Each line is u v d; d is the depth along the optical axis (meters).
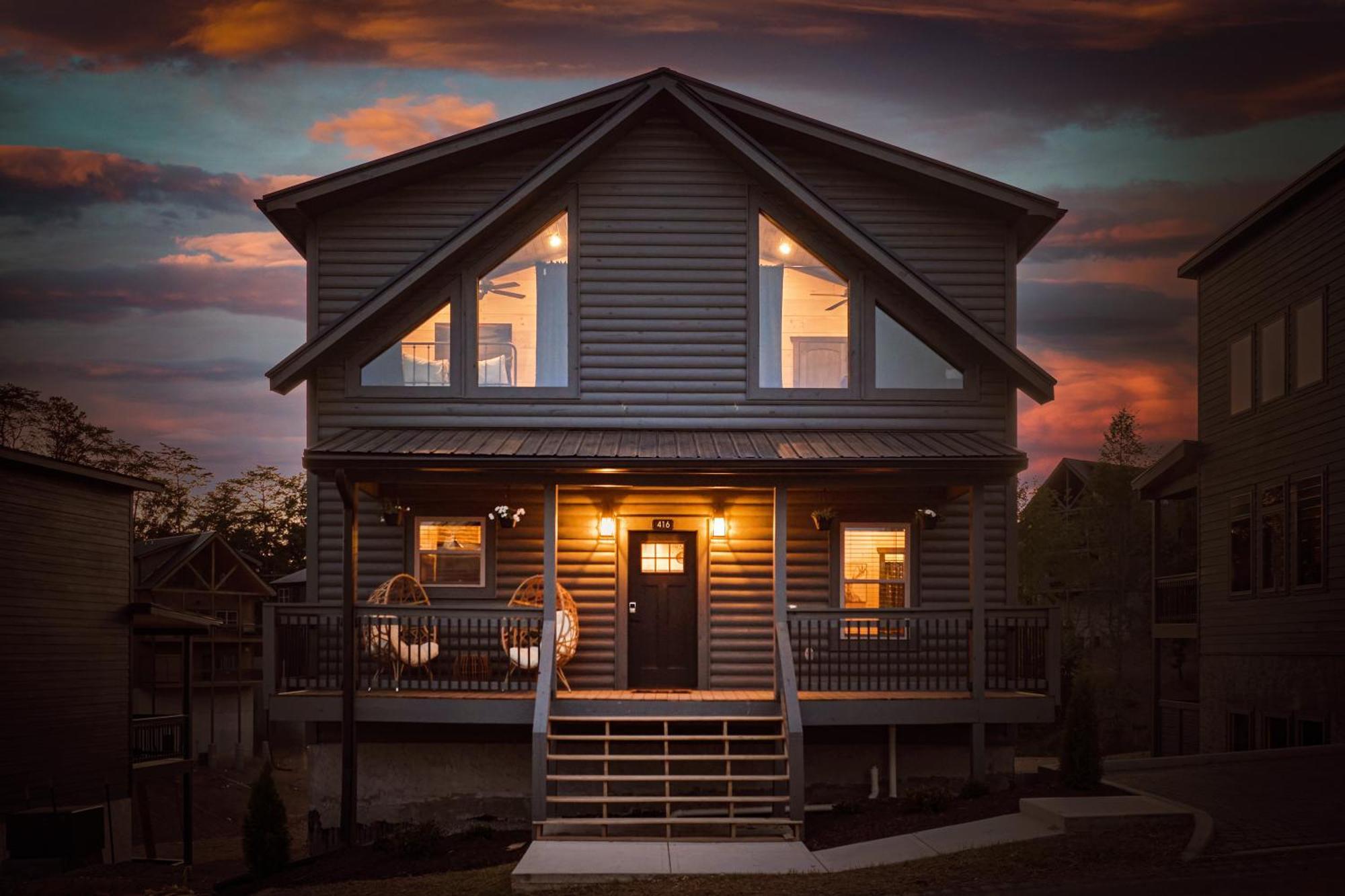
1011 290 17.31
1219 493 23.50
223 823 35.09
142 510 60.69
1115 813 11.57
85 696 22.83
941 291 16.23
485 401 16.72
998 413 16.89
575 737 14.18
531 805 15.30
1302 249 20.12
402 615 15.17
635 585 16.77
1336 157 18.31
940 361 17.06
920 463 14.84
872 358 16.92
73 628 22.59
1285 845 10.66
